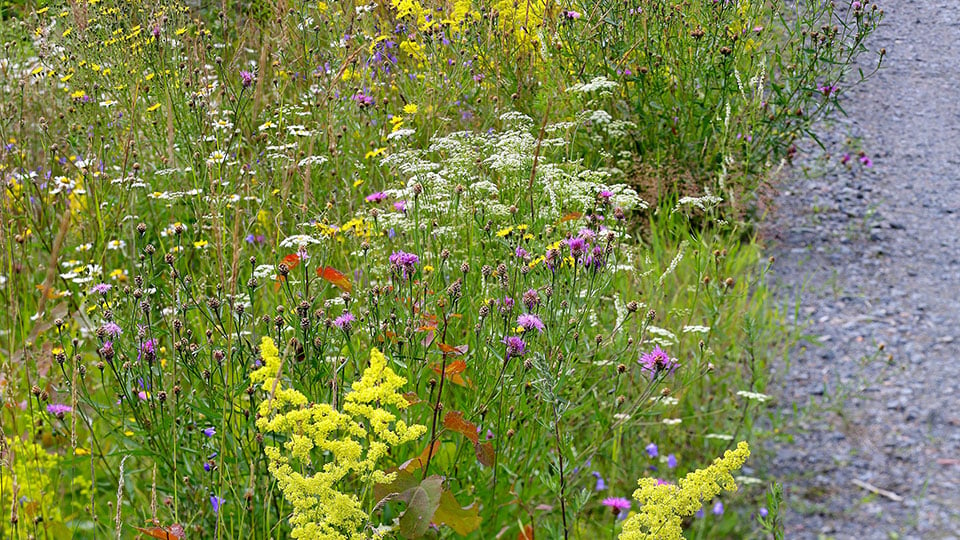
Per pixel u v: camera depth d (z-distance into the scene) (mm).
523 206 3873
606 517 3205
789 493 3391
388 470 2891
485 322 3270
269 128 4664
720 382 3865
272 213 4480
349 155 4762
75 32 5215
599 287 3229
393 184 4199
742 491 3383
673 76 5344
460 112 5348
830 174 5941
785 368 4109
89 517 3070
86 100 4785
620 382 3473
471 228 3715
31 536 2701
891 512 3289
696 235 4328
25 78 5043
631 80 5234
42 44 5434
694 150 5211
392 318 3086
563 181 3805
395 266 3074
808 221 5395
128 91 4770
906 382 4020
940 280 4820
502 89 5438
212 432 2902
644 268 4062
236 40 6121
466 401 3166
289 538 2797
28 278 4184
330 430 2135
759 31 5711
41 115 5066
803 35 5602
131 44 5004
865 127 6617
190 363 2912
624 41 5363
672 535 2186
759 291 4508
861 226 5348
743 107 5230
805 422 3756
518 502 3066
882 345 3996
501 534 2994
